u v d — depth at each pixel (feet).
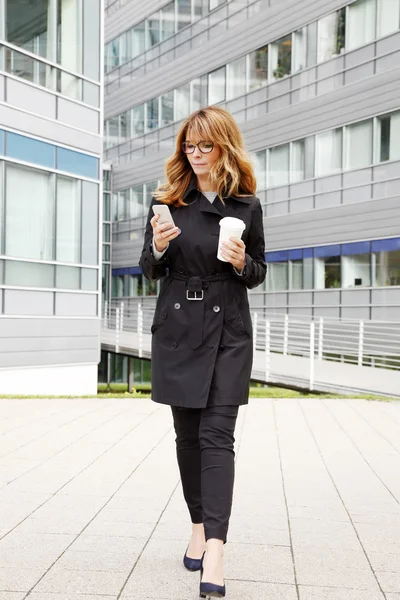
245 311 9.81
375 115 63.87
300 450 20.97
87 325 49.98
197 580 9.80
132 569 10.26
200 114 9.62
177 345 9.59
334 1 67.26
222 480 9.02
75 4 49.21
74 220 49.26
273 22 74.49
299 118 71.61
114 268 104.99
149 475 16.97
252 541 11.87
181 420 9.97
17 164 45.09
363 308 65.05
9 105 44.39
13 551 11.09
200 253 9.55
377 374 47.37
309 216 70.54
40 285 46.65
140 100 98.07
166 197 9.83
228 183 9.73
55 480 16.38
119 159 103.50
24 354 45.65
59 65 48.03
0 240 43.91
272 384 46.91
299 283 71.87
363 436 23.77
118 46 102.63
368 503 14.69
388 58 62.59
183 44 88.94
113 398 35.65
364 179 65.00
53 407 31.22
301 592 9.45
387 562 10.82
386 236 62.95
